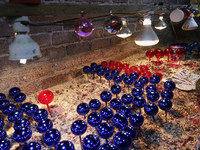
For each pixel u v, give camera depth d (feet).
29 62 4.18
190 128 3.07
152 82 4.05
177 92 4.28
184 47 6.29
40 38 4.14
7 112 3.22
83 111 3.06
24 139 2.55
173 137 2.90
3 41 3.60
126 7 3.69
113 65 5.31
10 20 2.26
